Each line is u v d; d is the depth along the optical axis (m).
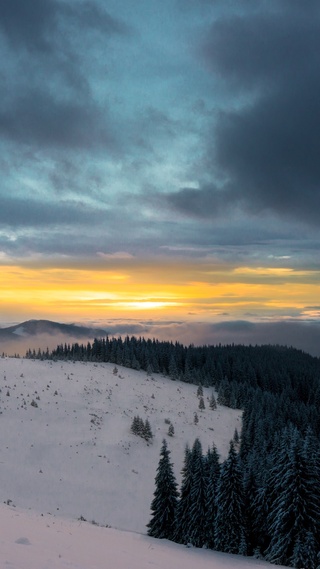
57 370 97.31
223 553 33.84
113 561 13.84
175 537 38.38
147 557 17.42
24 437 61.88
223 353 186.00
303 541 30.77
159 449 74.69
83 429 71.12
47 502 47.06
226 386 125.38
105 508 50.22
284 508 32.09
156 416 89.50
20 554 10.97
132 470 63.31
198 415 99.62
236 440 88.75
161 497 39.75
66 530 18.88
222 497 35.56
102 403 85.25
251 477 37.69
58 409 75.31
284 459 35.59
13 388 78.19
